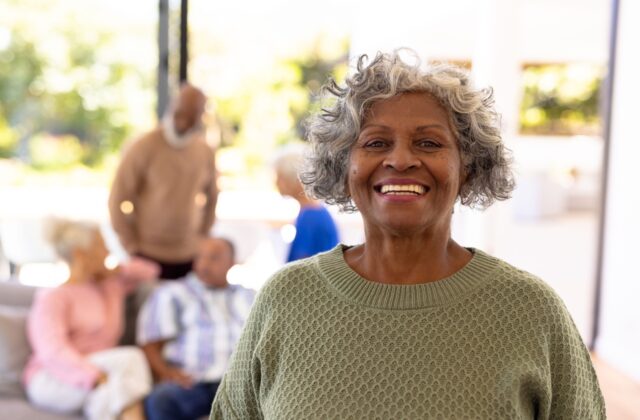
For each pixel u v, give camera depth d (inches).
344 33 217.6
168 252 158.7
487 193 49.1
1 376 116.3
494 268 46.9
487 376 44.1
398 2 195.2
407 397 44.4
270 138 221.6
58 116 222.5
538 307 45.3
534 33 290.8
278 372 47.8
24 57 218.4
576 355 45.7
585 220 411.5
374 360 45.4
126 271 124.7
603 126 195.6
